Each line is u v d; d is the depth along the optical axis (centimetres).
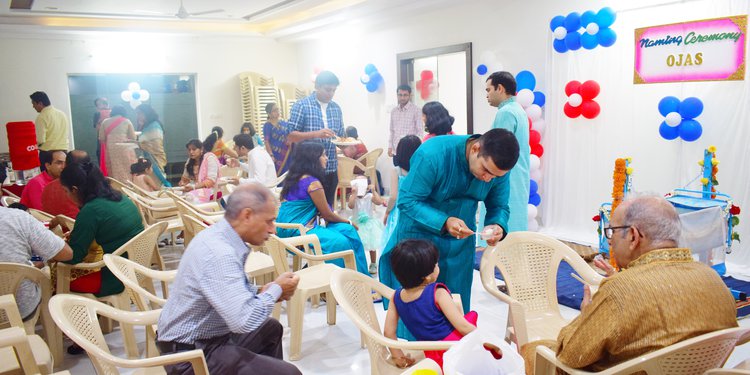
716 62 464
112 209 336
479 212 519
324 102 527
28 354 199
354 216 508
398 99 817
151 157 802
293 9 885
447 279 280
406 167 405
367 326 215
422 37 820
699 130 474
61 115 843
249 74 1120
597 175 574
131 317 242
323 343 355
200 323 216
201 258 212
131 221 348
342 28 955
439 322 232
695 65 478
